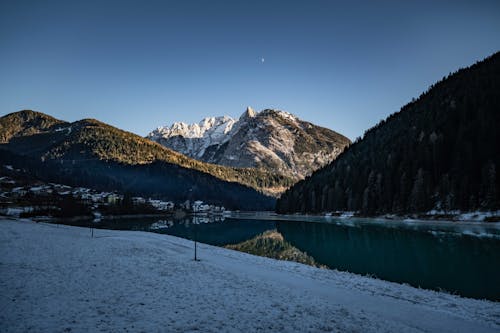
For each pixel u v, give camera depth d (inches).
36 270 799.1
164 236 2260.1
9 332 413.1
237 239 2573.8
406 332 539.8
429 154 3853.3
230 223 4736.7
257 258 1429.6
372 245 1923.0
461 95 4589.1
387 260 1423.5
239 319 529.7
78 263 932.0
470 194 3073.3
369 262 1393.9
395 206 3850.9
